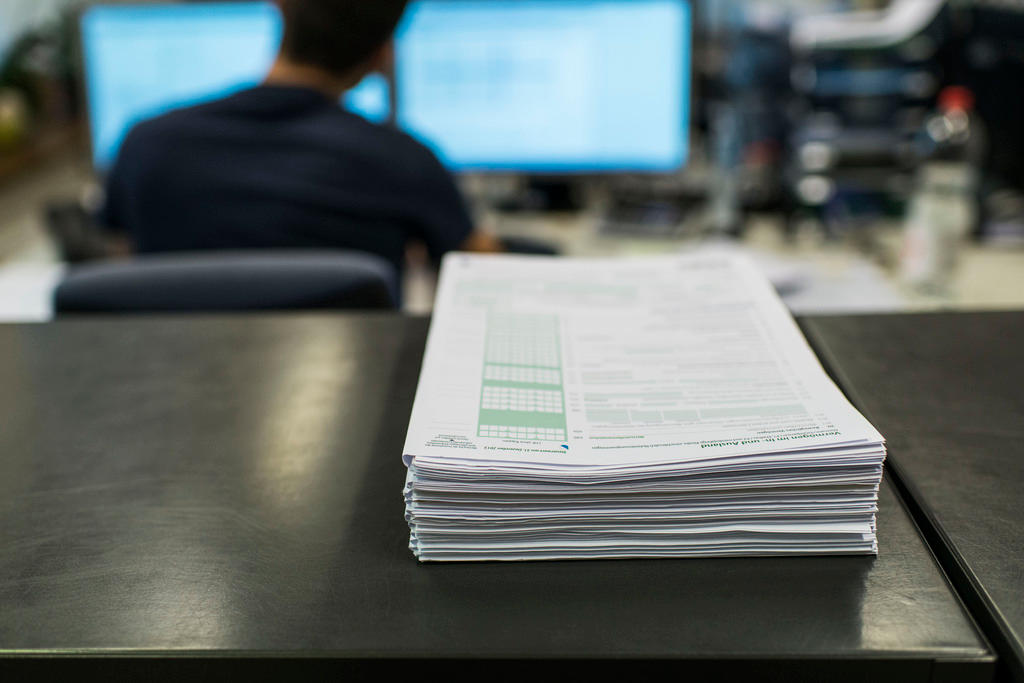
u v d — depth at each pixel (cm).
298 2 124
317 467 46
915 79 186
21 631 35
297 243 127
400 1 127
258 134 125
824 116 191
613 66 175
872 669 33
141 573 38
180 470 46
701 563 39
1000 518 40
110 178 133
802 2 216
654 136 178
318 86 129
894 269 146
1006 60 168
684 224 174
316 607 36
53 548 40
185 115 126
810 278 142
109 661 34
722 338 52
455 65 178
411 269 162
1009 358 56
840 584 37
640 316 55
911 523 41
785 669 33
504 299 57
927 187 174
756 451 39
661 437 41
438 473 38
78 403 54
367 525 41
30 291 143
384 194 128
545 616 35
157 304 89
